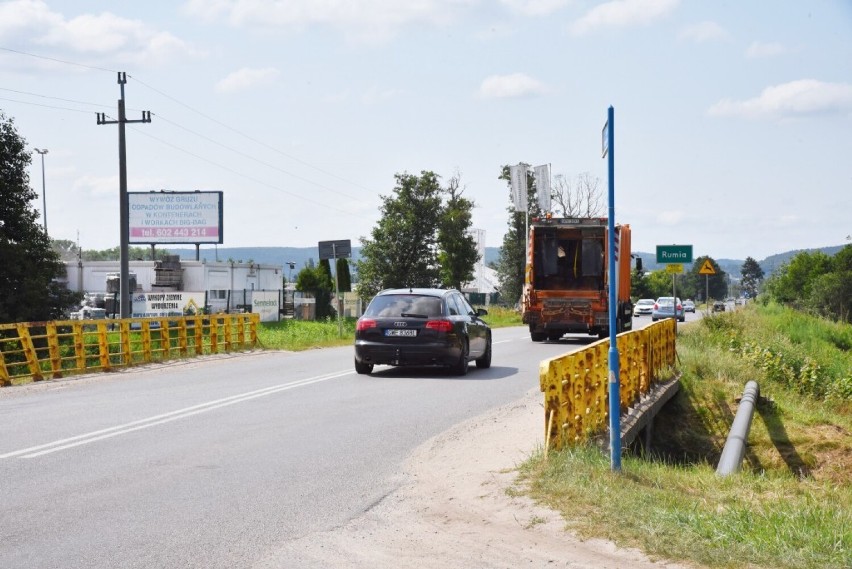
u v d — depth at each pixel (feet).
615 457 27.96
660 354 62.23
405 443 35.17
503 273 318.65
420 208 243.60
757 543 20.33
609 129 26.78
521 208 215.51
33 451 33.24
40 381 61.16
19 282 145.89
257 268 240.53
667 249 83.46
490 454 31.78
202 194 245.65
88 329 154.40
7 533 22.00
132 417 42.22
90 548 20.72
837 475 53.52
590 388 35.19
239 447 34.24
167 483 27.84
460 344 61.11
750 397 57.36
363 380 59.36
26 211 153.89
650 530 21.06
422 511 24.16
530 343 103.86
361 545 21.01
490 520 22.81
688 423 59.62
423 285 244.01
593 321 97.81
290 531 22.22
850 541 21.12
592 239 98.27
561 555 19.86
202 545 20.99
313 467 30.42
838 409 78.18
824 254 411.13
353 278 253.44
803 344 118.62
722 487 28.37
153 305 178.29
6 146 153.07
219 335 93.56
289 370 67.82
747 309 173.68
